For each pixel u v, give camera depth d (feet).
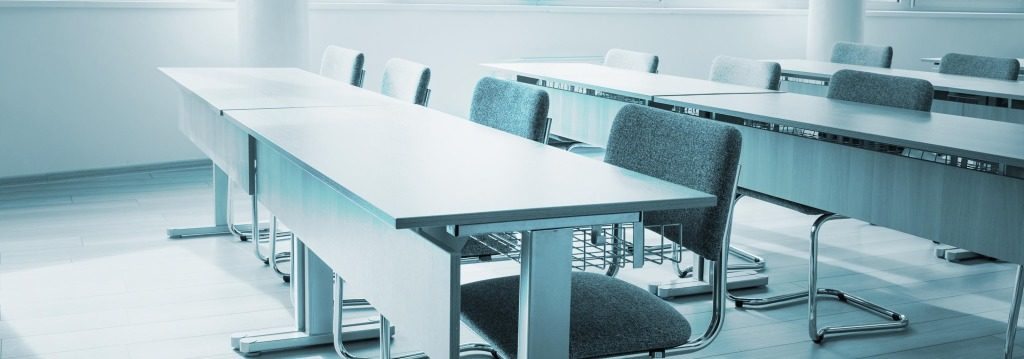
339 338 9.00
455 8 20.22
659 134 7.02
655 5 23.18
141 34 17.92
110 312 10.41
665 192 5.63
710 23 23.21
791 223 15.37
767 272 12.50
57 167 17.63
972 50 27.14
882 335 10.21
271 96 10.51
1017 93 12.80
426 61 20.25
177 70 13.48
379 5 19.52
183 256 12.65
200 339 9.70
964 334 10.25
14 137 17.13
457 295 5.00
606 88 12.61
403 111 9.41
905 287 11.96
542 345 5.39
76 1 17.15
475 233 5.07
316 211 6.97
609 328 6.13
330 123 8.46
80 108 17.65
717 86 12.85
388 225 5.68
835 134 8.95
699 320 10.55
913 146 8.04
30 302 10.68
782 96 11.69
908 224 8.55
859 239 14.39
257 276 11.85
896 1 26.50
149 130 18.37
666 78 13.98
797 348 9.78
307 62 18.22
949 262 13.16
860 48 17.39
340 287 8.88
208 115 10.57
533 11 21.04
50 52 17.20
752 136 10.55
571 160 6.77
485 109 9.02
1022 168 7.41
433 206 5.17
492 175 6.12
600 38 21.94
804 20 24.36
